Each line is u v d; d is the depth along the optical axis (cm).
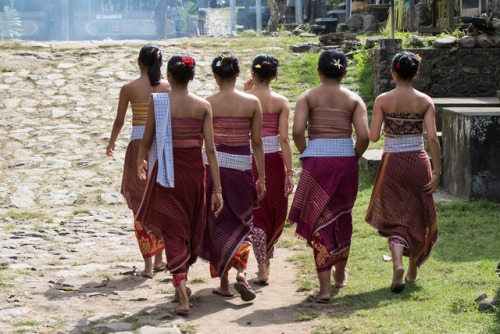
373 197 846
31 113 2142
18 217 1412
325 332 669
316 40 2984
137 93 934
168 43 2920
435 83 2020
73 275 957
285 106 877
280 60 2625
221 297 838
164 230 750
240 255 787
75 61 2645
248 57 2684
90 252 1126
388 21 3372
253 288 880
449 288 787
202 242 802
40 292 855
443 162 1464
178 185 743
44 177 1708
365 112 800
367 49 2308
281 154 894
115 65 2605
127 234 1288
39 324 704
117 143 1966
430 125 819
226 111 793
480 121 1263
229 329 697
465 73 2016
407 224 818
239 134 796
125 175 954
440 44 2008
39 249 1136
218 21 6456
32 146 1906
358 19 3703
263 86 889
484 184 1272
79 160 1833
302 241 1155
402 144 827
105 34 6694
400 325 665
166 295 845
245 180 799
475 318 661
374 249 1020
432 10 2898
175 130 739
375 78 2100
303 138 805
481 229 1066
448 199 1332
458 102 1733
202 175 762
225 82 801
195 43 2920
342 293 823
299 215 803
